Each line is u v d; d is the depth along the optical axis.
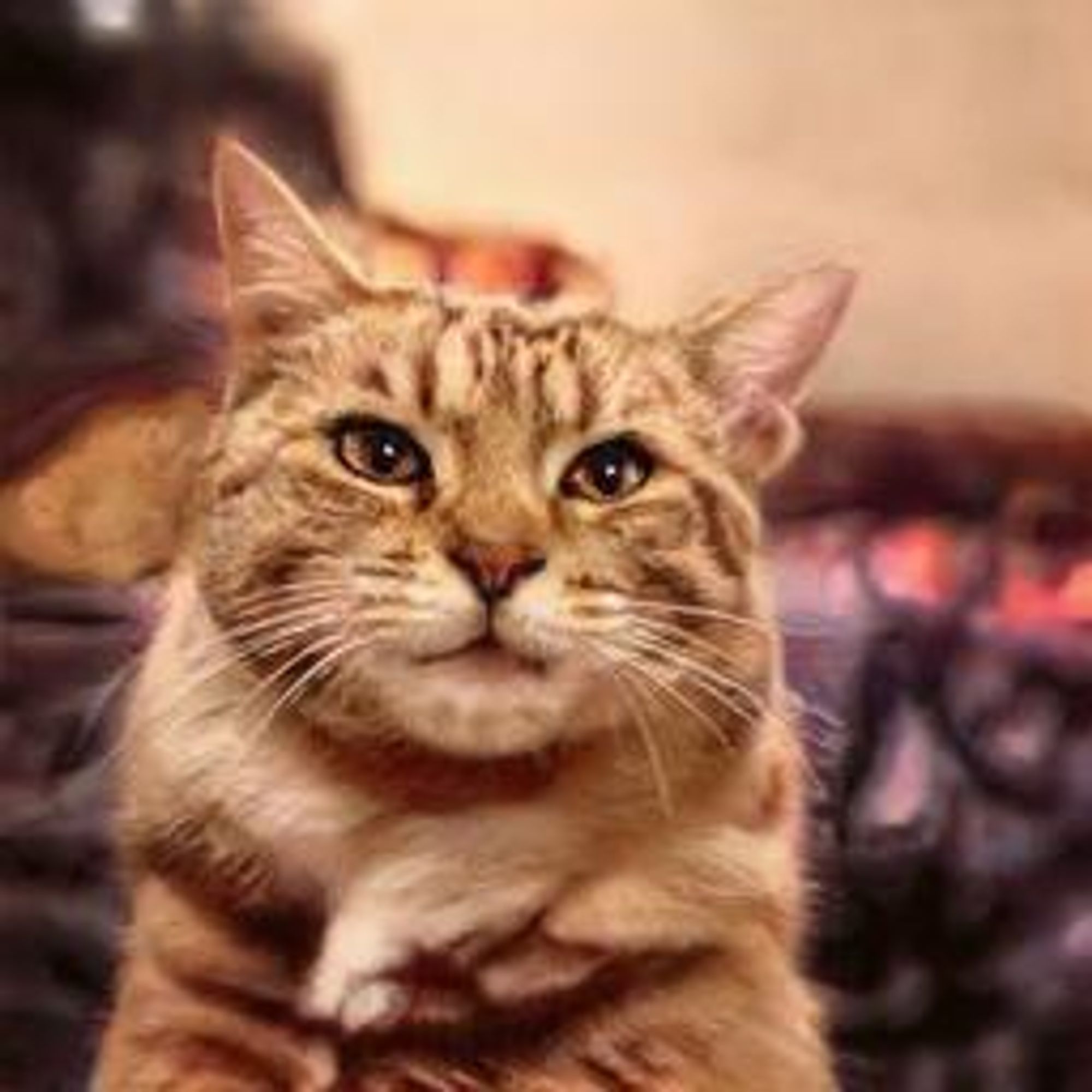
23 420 0.77
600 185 0.98
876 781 0.73
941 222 0.99
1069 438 0.86
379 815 0.62
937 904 0.72
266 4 0.93
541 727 0.61
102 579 0.74
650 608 0.61
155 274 0.84
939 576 0.78
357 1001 0.61
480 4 0.97
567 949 0.61
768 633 0.64
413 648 0.60
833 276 0.65
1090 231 0.99
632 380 0.63
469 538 0.60
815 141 1.00
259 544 0.61
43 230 0.86
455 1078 0.61
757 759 0.64
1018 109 1.01
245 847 0.62
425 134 0.97
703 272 0.98
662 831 0.62
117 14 0.91
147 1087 0.61
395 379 0.61
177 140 0.90
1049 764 0.74
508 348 0.62
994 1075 0.71
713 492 0.63
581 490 0.62
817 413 0.86
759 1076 0.62
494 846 0.61
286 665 0.61
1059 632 0.76
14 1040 0.70
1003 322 0.97
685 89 0.99
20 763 0.72
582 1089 0.61
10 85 0.89
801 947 0.67
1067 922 0.72
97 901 0.70
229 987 0.61
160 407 0.76
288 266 0.63
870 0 1.01
